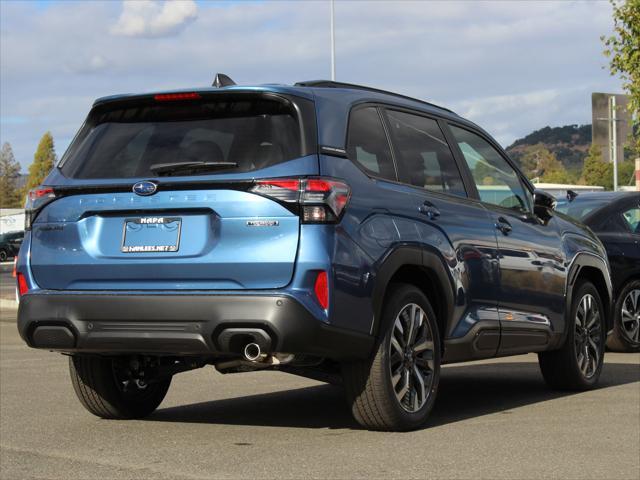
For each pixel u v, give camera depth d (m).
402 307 6.75
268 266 6.12
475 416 7.55
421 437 6.61
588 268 9.34
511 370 10.73
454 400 8.47
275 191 6.14
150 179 6.41
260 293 6.09
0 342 14.09
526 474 5.51
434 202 7.26
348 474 5.49
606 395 8.75
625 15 21.42
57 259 6.63
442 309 7.23
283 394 8.75
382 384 6.55
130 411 7.39
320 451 6.13
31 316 6.62
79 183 6.62
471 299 7.47
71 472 5.57
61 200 6.68
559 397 8.63
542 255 8.48
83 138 6.90
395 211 6.77
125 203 6.45
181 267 6.27
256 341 6.08
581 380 8.98
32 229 6.79
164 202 6.35
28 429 7.00
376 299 6.43
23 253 6.80
